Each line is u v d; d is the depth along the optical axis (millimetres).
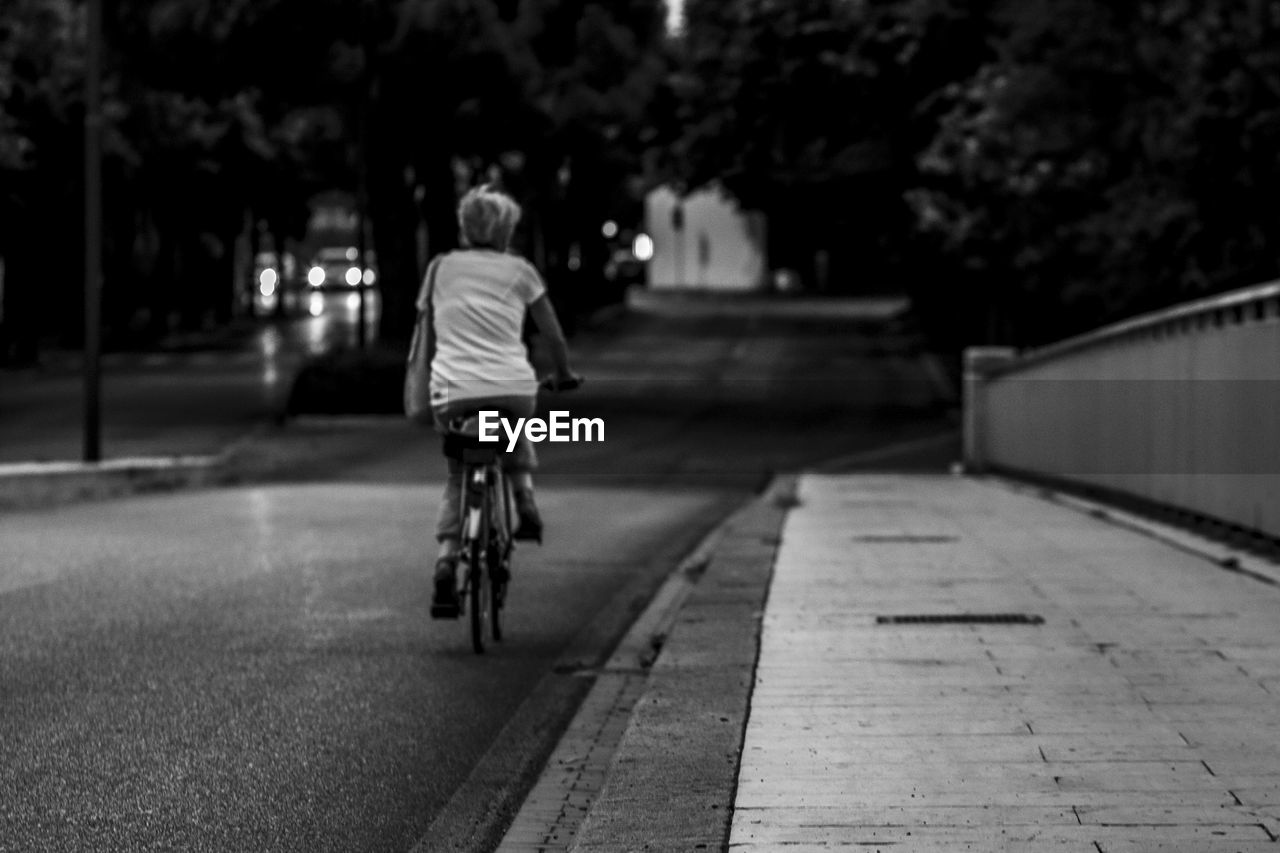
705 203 99938
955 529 16906
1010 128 34094
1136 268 30750
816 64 44625
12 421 40938
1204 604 11039
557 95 42188
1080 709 7832
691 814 6090
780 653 9336
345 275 99938
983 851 5621
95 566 14172
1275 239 29250
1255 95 28203
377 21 39344
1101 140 33031
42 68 50312
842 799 6289
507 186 53750
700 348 66875
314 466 31828
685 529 19031
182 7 38625
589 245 82125
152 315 74875
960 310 52156
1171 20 29922
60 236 58906
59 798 6863
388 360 41312
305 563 14484
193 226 74500
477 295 10008
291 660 9891
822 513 19469
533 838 6363
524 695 9039
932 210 37531
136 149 58250
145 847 6230
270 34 39000
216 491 25453
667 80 46344
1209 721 7562
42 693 8867
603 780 7172
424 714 8555
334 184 69688
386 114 41844
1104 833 5812
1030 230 35438
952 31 43500
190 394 48656
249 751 7707
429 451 34594
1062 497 22078
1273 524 13352
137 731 8047
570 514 21391
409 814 6734
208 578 13414
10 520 19156
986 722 7578
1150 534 16141
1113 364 19844
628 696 9023
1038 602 11180
